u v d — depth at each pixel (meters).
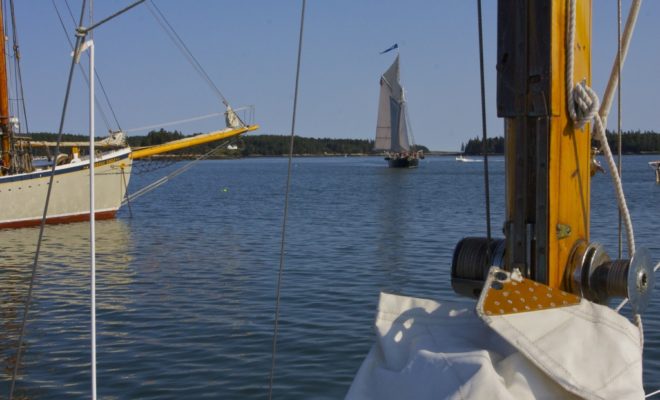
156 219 36.78
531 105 2.98
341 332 12.34
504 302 2.69
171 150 33.62
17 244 26.08
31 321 13.80
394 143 129.38
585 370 2.54
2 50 30.83
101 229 31.33
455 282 3.36
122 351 11.52
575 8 3.02
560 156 3.04
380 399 2.60
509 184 3.09
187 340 12.09
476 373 2.40
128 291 16.83
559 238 3.07
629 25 3.53
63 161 33.03
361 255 22.58
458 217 36.75
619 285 3.12
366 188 71.19
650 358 10.19
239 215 39.84
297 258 22.11
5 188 30.72
